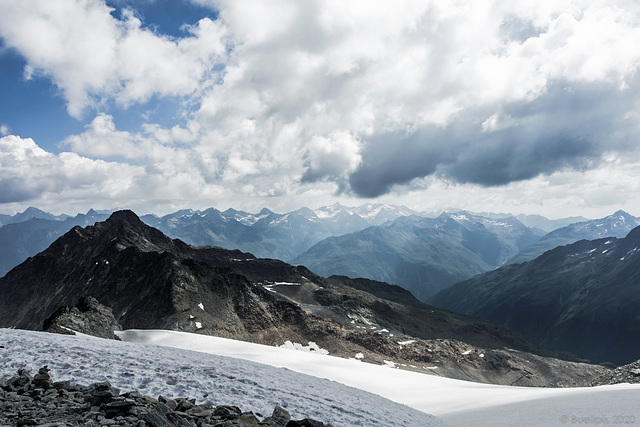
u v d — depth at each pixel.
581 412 31.44
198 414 15.65
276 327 175.62
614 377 63.19
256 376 27.56
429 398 61.44
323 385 34.53
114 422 13.88
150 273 192.38
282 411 18.12
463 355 184.75
